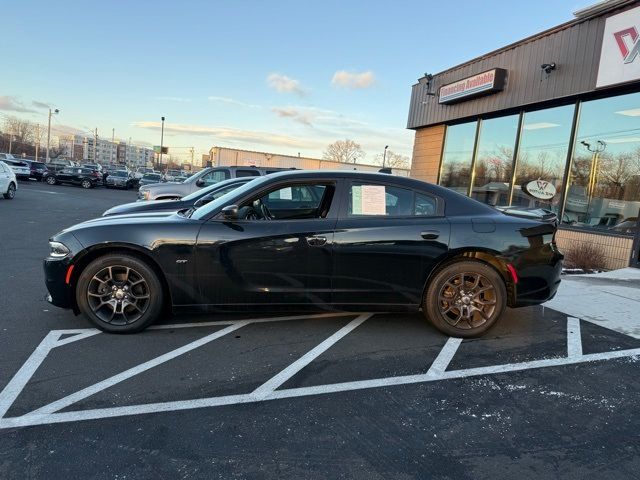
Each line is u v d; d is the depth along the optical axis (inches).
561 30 362.6
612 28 317.4
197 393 126.6
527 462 100.3
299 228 164.9
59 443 102.3
